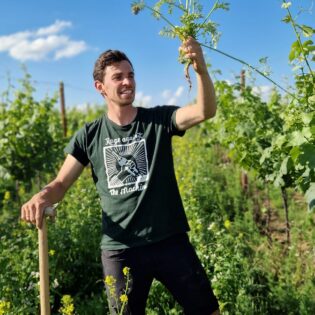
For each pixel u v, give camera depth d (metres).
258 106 5.95
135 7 2.60
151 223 2.95
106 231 3.07
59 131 9.96
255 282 4.85
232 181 9.80
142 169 2.99
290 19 2.95
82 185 8.54
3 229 6.50
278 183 4.89
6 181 10.20
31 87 8.78
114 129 3.08
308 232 6.46
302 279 5.04
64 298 3.16
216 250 4.71
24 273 4.57
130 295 3.02
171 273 2.97
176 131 3.03
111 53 3.01
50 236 5.39
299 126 3.07
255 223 7.16
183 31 2.60
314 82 3.07
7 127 8.27
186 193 7.77
